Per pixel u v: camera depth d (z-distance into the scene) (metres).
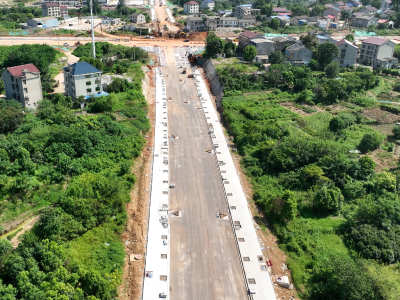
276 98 105.50
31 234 49.38
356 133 88.19
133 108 93.00
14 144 67.56
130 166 70.69
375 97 111.94
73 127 74.75
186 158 75.75
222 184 68.00
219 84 110.81
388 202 58.66
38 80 88.75
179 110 97.56
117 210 58.25
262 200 62.66
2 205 57.00
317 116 95.75
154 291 46.28
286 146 73.81
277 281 48.50
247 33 144.12
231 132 86.75
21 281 41.56
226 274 49.47
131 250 52.31
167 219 58.41
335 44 133.50
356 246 53.78
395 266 51.03
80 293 41.91
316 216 60.19
